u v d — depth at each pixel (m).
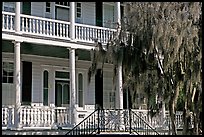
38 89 20.55
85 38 19.44
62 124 18.19
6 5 19.27
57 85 21.31
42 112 17.75
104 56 15.54
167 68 14.73
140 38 15.02
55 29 18.91
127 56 15.20
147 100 15.29
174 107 15.24
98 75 22.58
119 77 19.31
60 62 21.53
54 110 18.16
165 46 14.39
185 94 14.81
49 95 20.94
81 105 21.86
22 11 20.16
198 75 14.38
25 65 20.19
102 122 18.38
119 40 15.41
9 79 19.52
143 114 20.22
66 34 19.11
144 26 14.98
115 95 21.84
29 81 20.22
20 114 16.98
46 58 21.03
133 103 15.86
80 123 17.62
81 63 22.17
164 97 15.08
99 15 22.94
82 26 19.50
